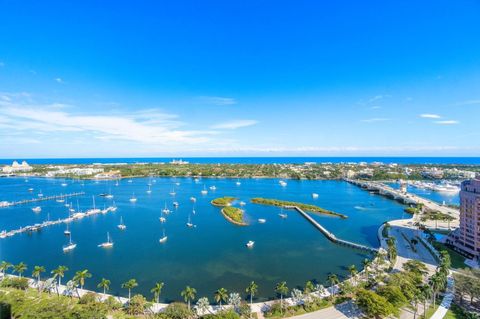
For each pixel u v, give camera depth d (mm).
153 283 131250
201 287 127812
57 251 174000
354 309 104500
